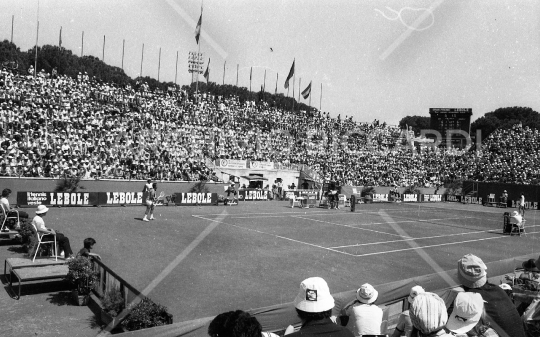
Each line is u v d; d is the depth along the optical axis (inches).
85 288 392.5
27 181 1049.5
